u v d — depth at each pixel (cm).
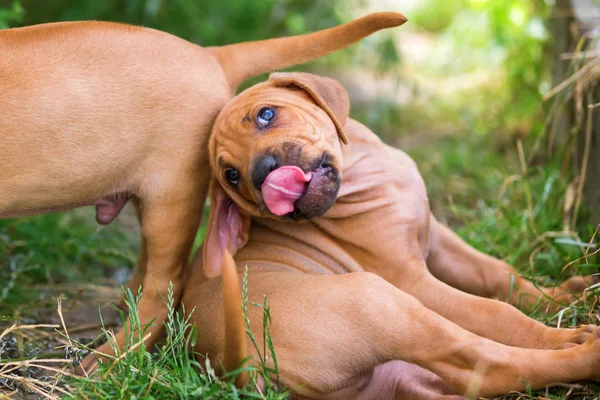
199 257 414
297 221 370
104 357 385
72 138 378
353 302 337
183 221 400
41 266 519
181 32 794
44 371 389
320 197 356
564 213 495
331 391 340
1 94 370
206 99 397
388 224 388
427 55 1026
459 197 632
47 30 386
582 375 311
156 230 399
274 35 915
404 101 869
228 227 388
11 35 380
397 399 354
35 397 361
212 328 362
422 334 327
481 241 507
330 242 397
